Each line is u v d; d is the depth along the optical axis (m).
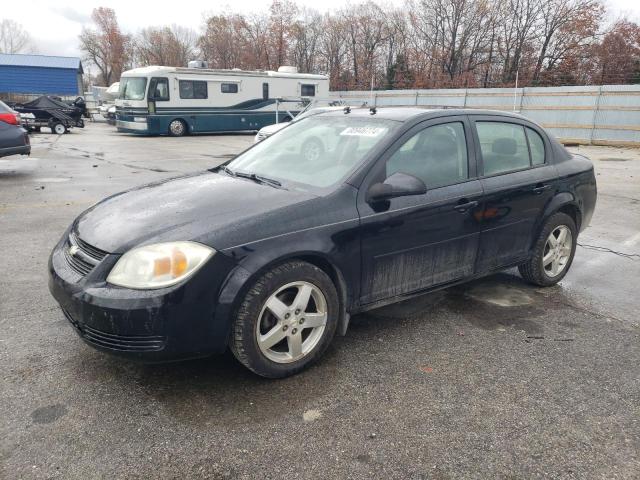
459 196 3.63
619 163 15.01
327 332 3.15
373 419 2.66
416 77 43.09
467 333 3.68
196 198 3.18
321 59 53.28
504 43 41.97
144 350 2.62
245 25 55.56
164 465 2.31
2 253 5.26
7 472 2.24
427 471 2.30
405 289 3.52
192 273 2.63
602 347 3.50
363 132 3.61
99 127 30.81
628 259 5.55
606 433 2.59
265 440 2.49
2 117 9.91
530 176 4.18
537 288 4.62
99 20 75.38
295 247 2.90
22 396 2.79
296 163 3.67
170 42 72.25
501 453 2.43
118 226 2.93
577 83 38.19
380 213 3.24
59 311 3.87
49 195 8.47
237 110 24.03
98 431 2.53
